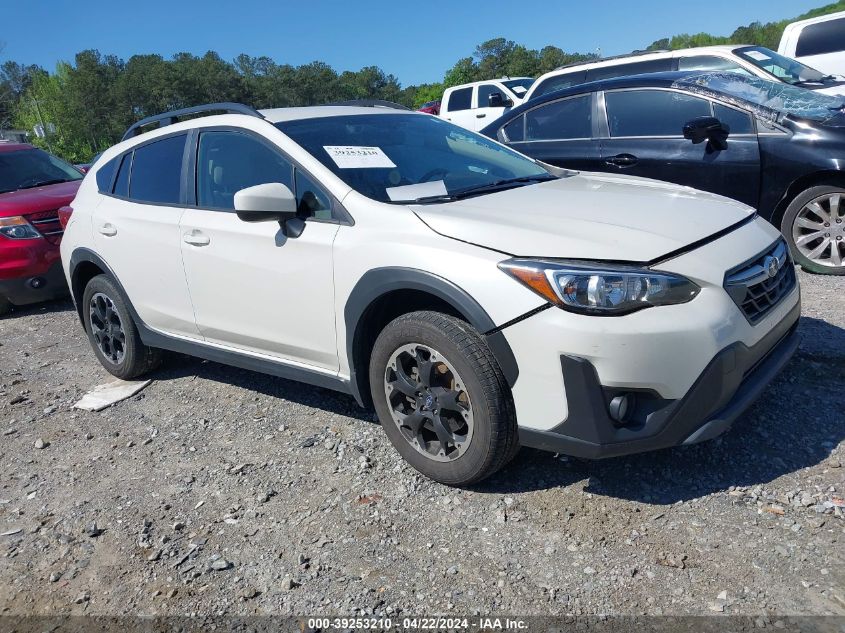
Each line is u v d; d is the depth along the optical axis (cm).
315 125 372
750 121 538
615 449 258
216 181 385
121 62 11450
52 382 507
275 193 320
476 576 250
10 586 276
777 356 298
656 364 248
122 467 362
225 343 396
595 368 252
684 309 254
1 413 455
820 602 219
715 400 258
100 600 262
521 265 263
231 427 392
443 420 294
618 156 598
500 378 273
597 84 620
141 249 420
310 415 395
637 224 283
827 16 978
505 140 678
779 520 258
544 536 266
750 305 276
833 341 396
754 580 231
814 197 516
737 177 541
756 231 304
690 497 278
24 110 7706
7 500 342
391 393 310
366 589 250
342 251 313
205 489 330
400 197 323
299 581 258
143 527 303
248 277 358
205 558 278
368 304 305
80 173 878
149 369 484
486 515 283
